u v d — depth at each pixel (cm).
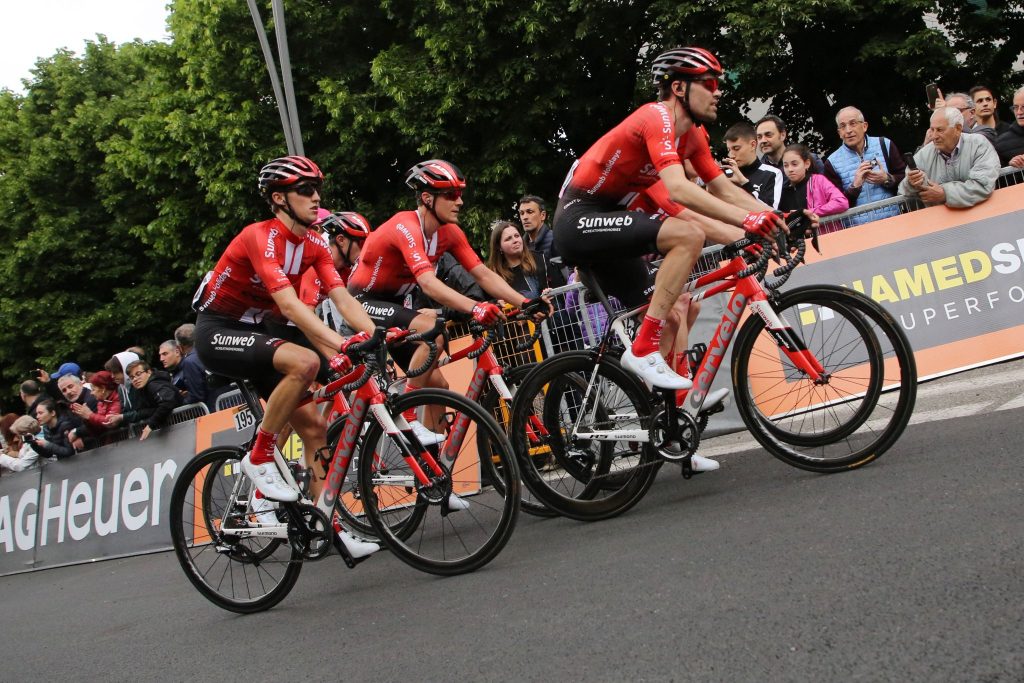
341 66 1499
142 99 2167
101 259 2109
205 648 341
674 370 389
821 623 226
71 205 2227
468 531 375
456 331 574
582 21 1246
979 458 335
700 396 373
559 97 1312
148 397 694
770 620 235
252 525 384
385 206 1468
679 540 323
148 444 687
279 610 377
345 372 356
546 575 324
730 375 377
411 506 378
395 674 261
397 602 341
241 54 1528
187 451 665
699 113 368
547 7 1248
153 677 317
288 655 305
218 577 395
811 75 1312
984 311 532
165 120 1655
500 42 1299
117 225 2108
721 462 455
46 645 413
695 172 401
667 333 392
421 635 291
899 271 542
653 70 374
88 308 2086
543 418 396
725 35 1190
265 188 376
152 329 2091
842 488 338
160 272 2095
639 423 378
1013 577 227
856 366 359
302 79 1520
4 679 362
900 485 323
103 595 525
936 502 295
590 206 388
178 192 1777
